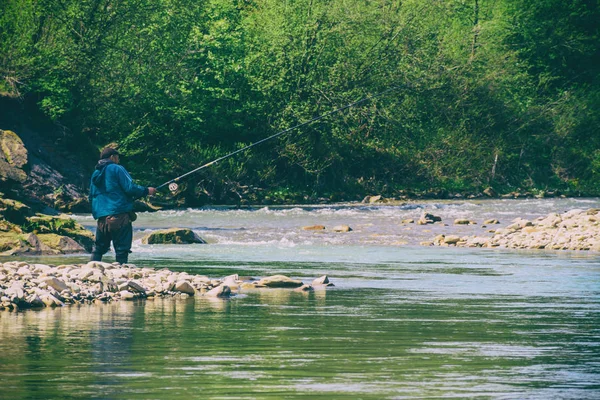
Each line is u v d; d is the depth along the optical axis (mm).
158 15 96812
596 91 133125
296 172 105000
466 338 18969
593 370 15539
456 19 130875
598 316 22547
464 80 119188
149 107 96500
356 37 110875
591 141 128875
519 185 120688
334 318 21891
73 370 15148
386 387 14023
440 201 98125
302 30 107188
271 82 103688
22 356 16422
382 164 110938
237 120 101750
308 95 107188
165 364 15789
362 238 53125
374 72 110438
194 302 24984
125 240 31578
